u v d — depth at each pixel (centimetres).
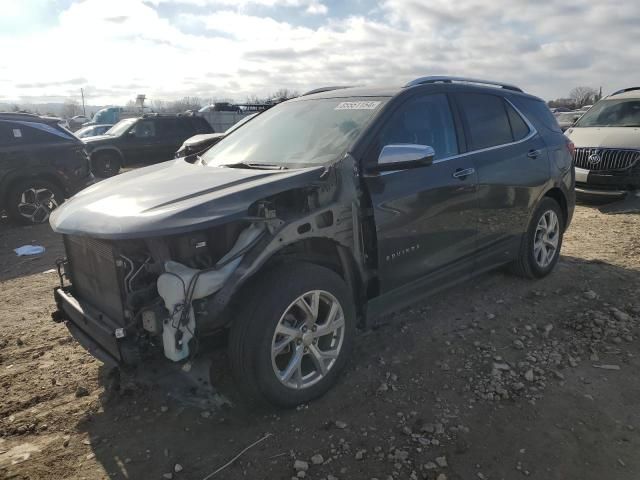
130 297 289
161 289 280
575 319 430
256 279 303
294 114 423
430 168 385
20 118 927
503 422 304
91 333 318
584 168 923
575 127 1057
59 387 355
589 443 285
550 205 519
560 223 540
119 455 287
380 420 308
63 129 976
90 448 294
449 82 433
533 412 312
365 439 292
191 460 281
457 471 266
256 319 290
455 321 434
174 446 292
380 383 345
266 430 302
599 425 300
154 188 322
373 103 382
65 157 955
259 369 293
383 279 357
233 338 294
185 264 293
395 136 369
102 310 323
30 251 726
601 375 351
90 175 1015
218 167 375
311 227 311
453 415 311
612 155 891
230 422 311
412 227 370
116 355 293
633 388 336
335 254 339
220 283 281
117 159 1623
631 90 1073
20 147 909
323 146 361
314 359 321
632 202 882
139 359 291
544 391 334
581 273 542
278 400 305
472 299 479
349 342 339
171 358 278
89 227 283
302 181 316
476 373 355
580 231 738
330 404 324
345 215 330
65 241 354
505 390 334
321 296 320
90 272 328
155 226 268
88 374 372
